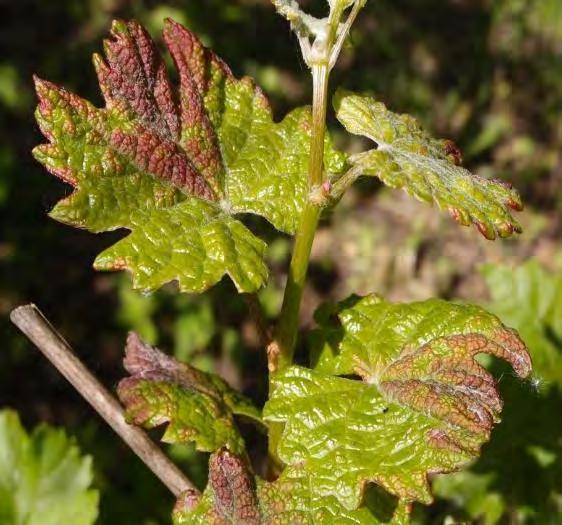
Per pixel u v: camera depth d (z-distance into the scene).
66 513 0.39
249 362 0.86
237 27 1.28
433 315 0.32
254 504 0.31
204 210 0.32
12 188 0.97
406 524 0.32
